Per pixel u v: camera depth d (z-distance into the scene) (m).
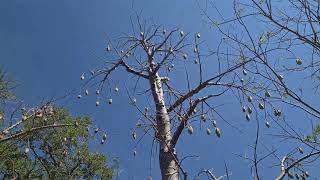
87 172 15.35
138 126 7.34
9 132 8.51
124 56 9.29
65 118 10.94
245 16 5.70
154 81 8.48
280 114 5.86
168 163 6.79
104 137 8.21
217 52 6.90
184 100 7.74
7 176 13.16
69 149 13.52
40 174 14.34
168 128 7.28
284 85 5.38
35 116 8.20
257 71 5.69
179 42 8.95
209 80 7.48
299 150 5.91
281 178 5.56
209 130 7.07
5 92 8.43
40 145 12.79
